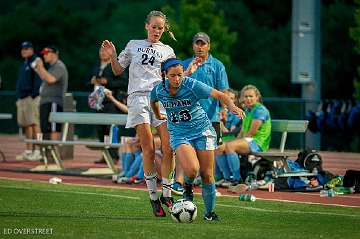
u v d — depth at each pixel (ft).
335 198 122.72
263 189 132.57
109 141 152.97
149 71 105.29
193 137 94.43
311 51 214.07
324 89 380.58
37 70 171.63
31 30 401.70
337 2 393.70
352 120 213.87
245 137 135.74
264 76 390.01
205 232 88.12
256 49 397.19
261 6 415.64
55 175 153.17
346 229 92.63
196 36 120.47
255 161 139.03
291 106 243.81
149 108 104.12
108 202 113.39
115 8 421.59
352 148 278.67
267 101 224.74
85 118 156.15
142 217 100.01
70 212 103.30
